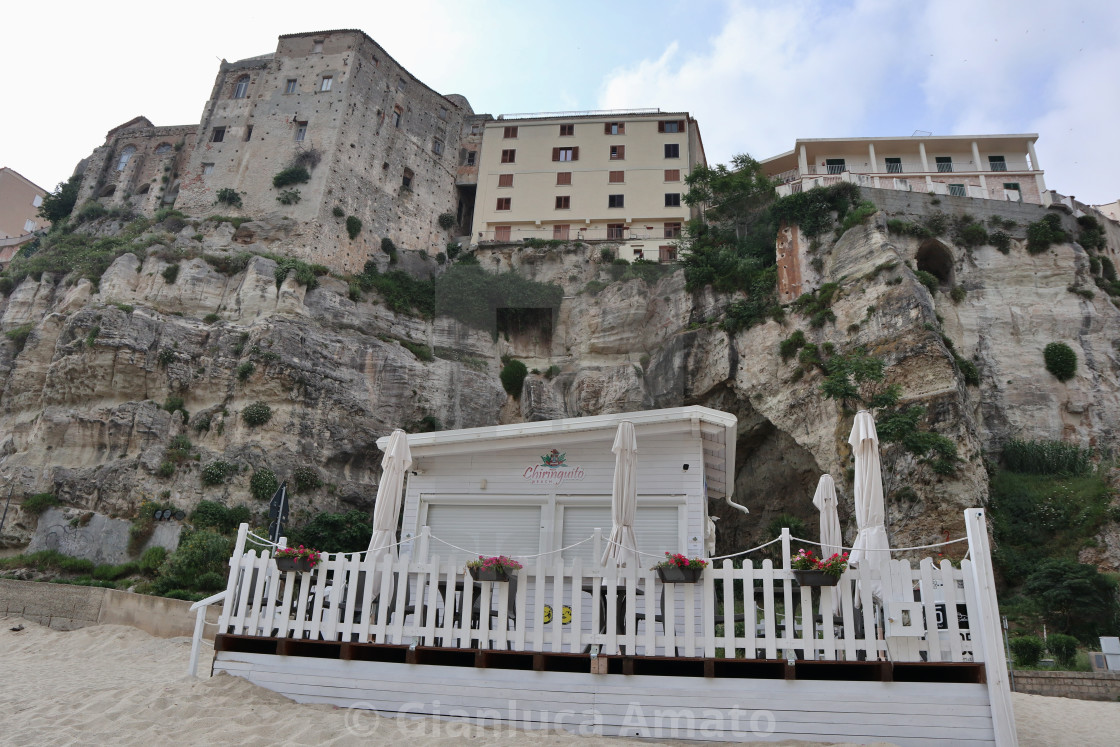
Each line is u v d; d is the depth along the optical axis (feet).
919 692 24.98
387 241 184.14
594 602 27.71
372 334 156.46
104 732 25.14
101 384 128.36
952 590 26.22
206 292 147.84
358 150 187.73
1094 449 120.78
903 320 119.44
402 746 23.98
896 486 106.83
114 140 206.90
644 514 39.99
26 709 29.78
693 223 161.27
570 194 192.24
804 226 146.30
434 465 42.93
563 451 41.47
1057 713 44.32
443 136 214.28
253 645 30.50
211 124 190.70
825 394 119.24
